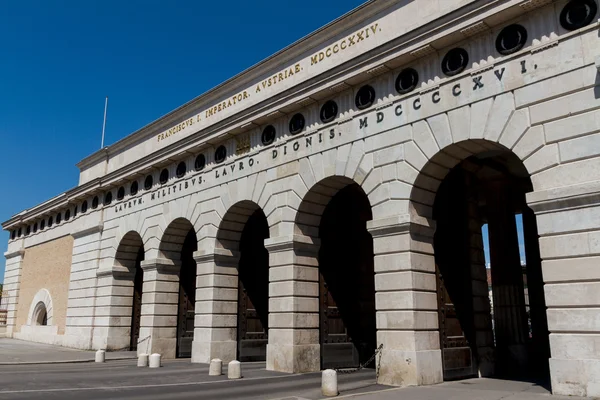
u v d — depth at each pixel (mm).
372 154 21172
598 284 14828
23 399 15555
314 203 24203
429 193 20219
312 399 15359
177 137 33781
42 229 50625
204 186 29797
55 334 43281
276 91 26938
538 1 16797
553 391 15133
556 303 15508
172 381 20109
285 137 25203
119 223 37094
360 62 21359
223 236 28484
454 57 19203
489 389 17016
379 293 19938
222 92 30578
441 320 19953
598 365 14406
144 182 35188
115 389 17891
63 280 44156
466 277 21719
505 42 17875
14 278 55375
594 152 15453
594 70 15773
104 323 36938
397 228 19641
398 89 20703
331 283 24906
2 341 47688
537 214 16297
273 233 24906
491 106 17844
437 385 18297
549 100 16562
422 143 19562
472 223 22719
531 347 27266
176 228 32406
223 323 27734
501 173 26391
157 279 32094
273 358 23453
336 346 24281
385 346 19359
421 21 20750
